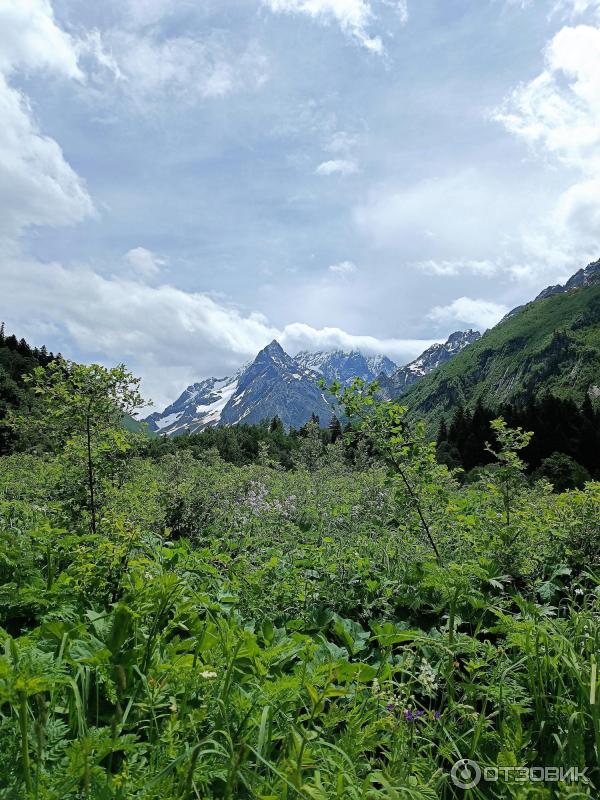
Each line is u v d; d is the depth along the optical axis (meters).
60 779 1.92
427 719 3.02
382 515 10.16
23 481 9.61
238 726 2.53
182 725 2.37
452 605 3.85
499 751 2.83
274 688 2.64
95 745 2.00
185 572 4.83
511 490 6.16
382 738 2.79
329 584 5.29
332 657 3.32
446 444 73.94
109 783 1.99
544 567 5.80
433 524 6.48
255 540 7.75
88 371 5.91
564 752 2.78
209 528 8.36
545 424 73.94
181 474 12.96
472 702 3.33
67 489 5.86
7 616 3.43
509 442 6.18
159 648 3.01
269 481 17.38
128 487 6.16
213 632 3.45
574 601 4.66
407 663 3.22
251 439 63.66
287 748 2.41
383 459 6.47
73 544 4.47
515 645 3.66
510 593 5.32
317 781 2.09
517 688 3.21
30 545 4.39
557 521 6.50
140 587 3.33
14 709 2.20
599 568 5.70
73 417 5.84
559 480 33.47
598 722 2.66
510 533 5.63
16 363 67.62
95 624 3.18
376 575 5.57
